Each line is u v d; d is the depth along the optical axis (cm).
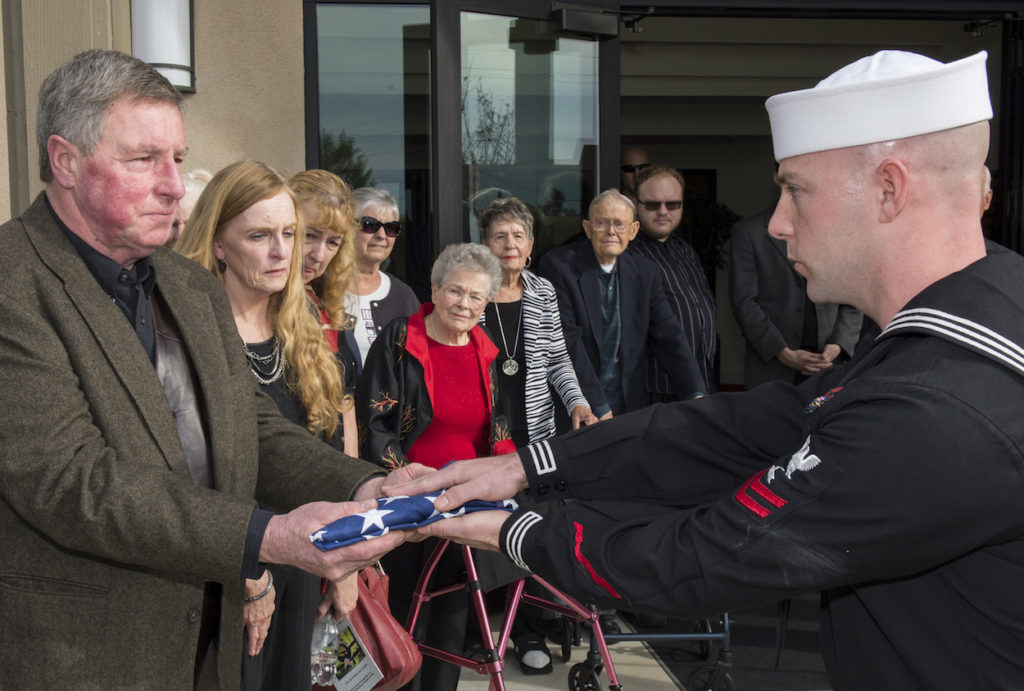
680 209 461
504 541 146
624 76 826
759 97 870
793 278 482
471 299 301
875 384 120
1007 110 595
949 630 123
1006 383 115
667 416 167
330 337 284
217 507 145
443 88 417
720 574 126
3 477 139
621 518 141
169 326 167
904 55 129
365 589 226
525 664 353
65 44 345
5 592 146
